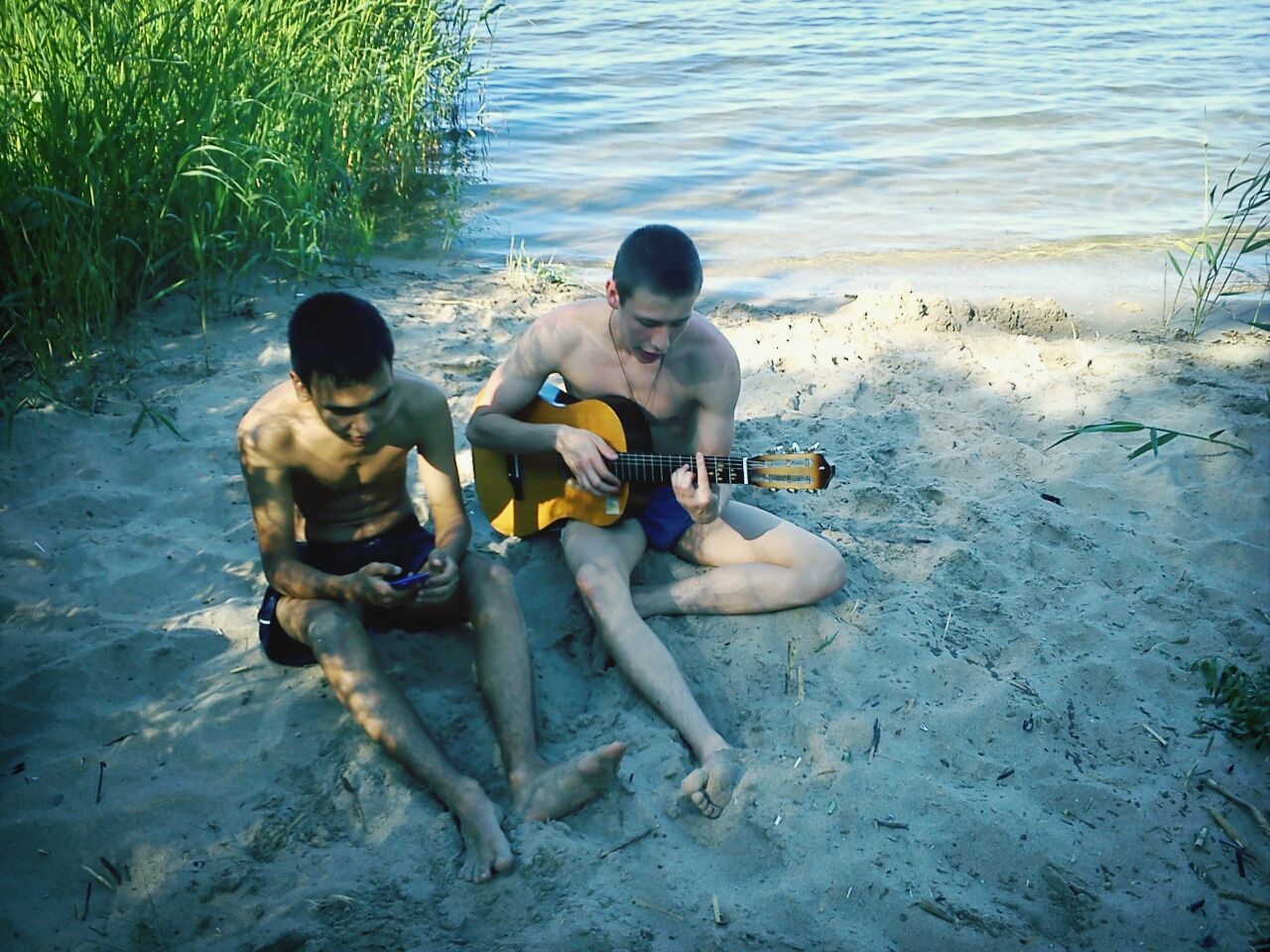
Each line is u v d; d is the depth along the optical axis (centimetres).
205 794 314
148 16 600
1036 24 1326
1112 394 522
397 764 322
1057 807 320
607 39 1211
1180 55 1195
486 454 396
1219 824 317
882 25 1305
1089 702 355
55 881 294
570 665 367
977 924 288
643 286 332
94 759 325
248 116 621
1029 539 420
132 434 469
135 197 556
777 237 746
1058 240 744
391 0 844
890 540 418
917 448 481
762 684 355
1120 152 909
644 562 398
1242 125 970
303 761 325
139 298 560
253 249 621
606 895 289
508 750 320
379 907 286
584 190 817
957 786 324
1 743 331
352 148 718
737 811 310
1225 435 485
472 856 295
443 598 329
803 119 977
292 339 310
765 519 386
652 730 334
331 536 362
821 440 482
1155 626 386
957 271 694
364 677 320
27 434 465
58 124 530
